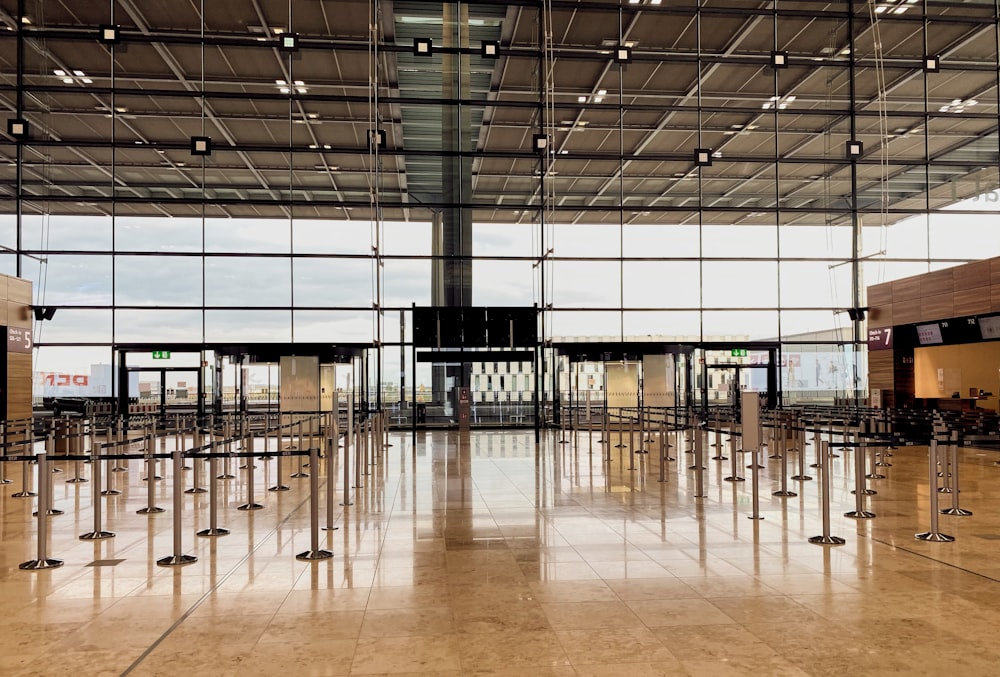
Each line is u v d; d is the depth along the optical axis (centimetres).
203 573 675
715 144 2566
